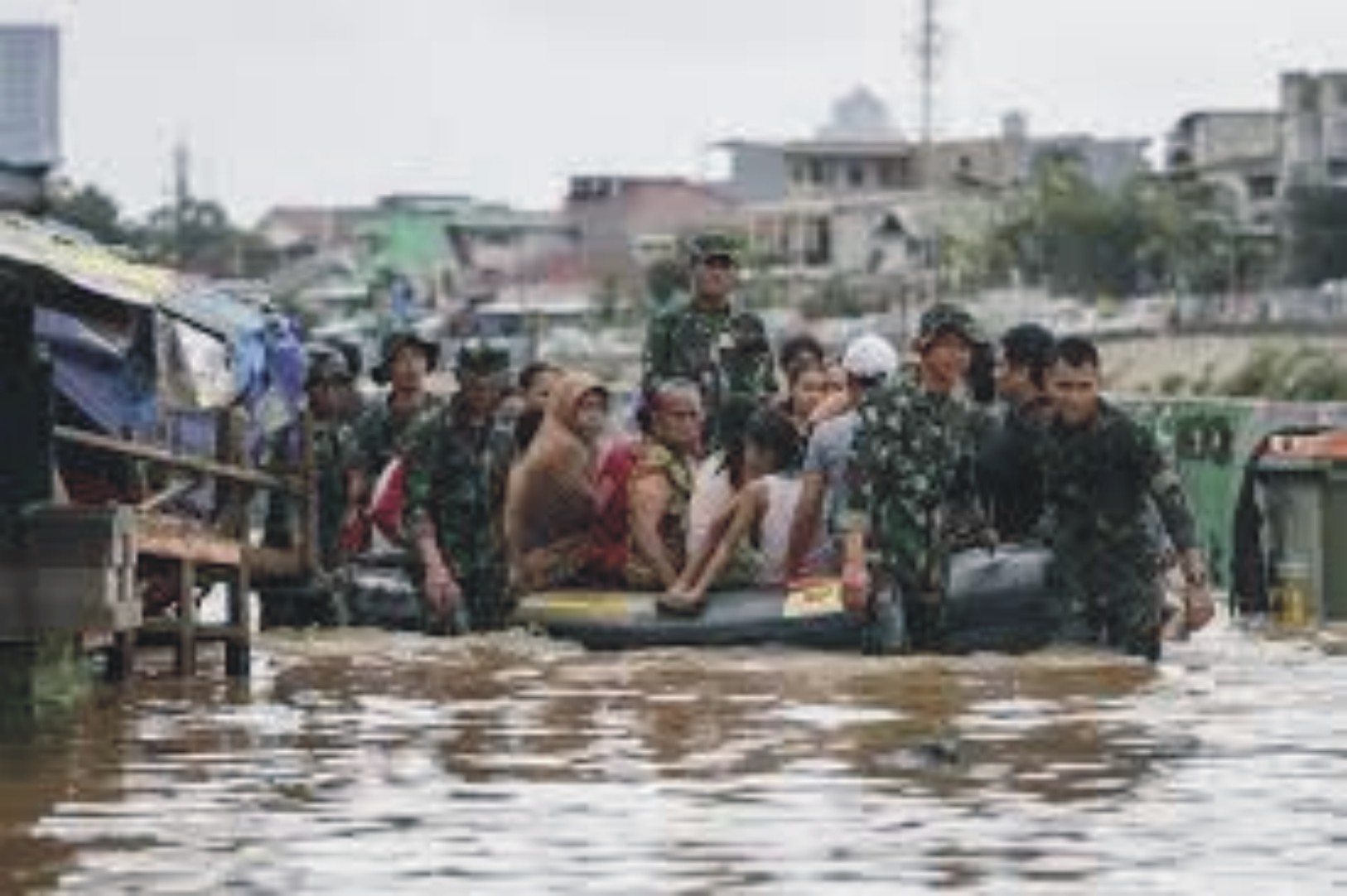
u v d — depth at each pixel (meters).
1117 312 185.88
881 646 33.56
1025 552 33.69
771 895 17.88
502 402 40.03
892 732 25.77
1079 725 26.22
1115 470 33.09
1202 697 28.77
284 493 38.41
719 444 37.19
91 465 31.69
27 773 23.20
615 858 19.11
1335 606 40.12
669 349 39.31
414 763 23.77
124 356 31.59
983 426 34.03
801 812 20.92
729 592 35.06
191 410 34.22
